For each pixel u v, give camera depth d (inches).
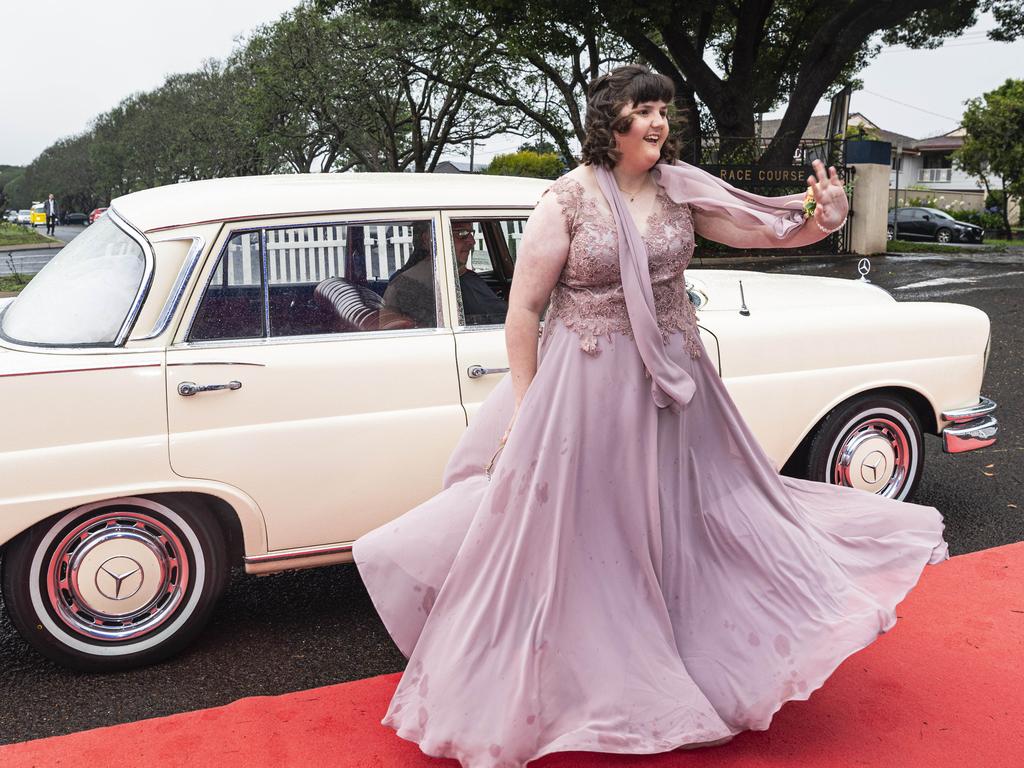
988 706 111.6
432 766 101.9
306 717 113.4
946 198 2049.7
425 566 103.6
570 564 97.0
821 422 163.3
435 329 139.9
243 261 132.2
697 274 190.7
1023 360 331.3
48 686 126.5
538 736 92.7
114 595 128.0
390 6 1021.8
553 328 102.7
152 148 2308.1
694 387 101.4
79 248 139.9
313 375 132.3
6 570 123.7
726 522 104.0
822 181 97.4
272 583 162.4
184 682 126.8
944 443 172.9
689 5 840.9
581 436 98.6
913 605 140.5
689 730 92.1
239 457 128.6
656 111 98.0
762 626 100.1
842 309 165.5
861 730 106.7
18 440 120.7
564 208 99.5
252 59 1254.9
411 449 135.6
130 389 125.0
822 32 883.4
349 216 137.2
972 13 990.4
